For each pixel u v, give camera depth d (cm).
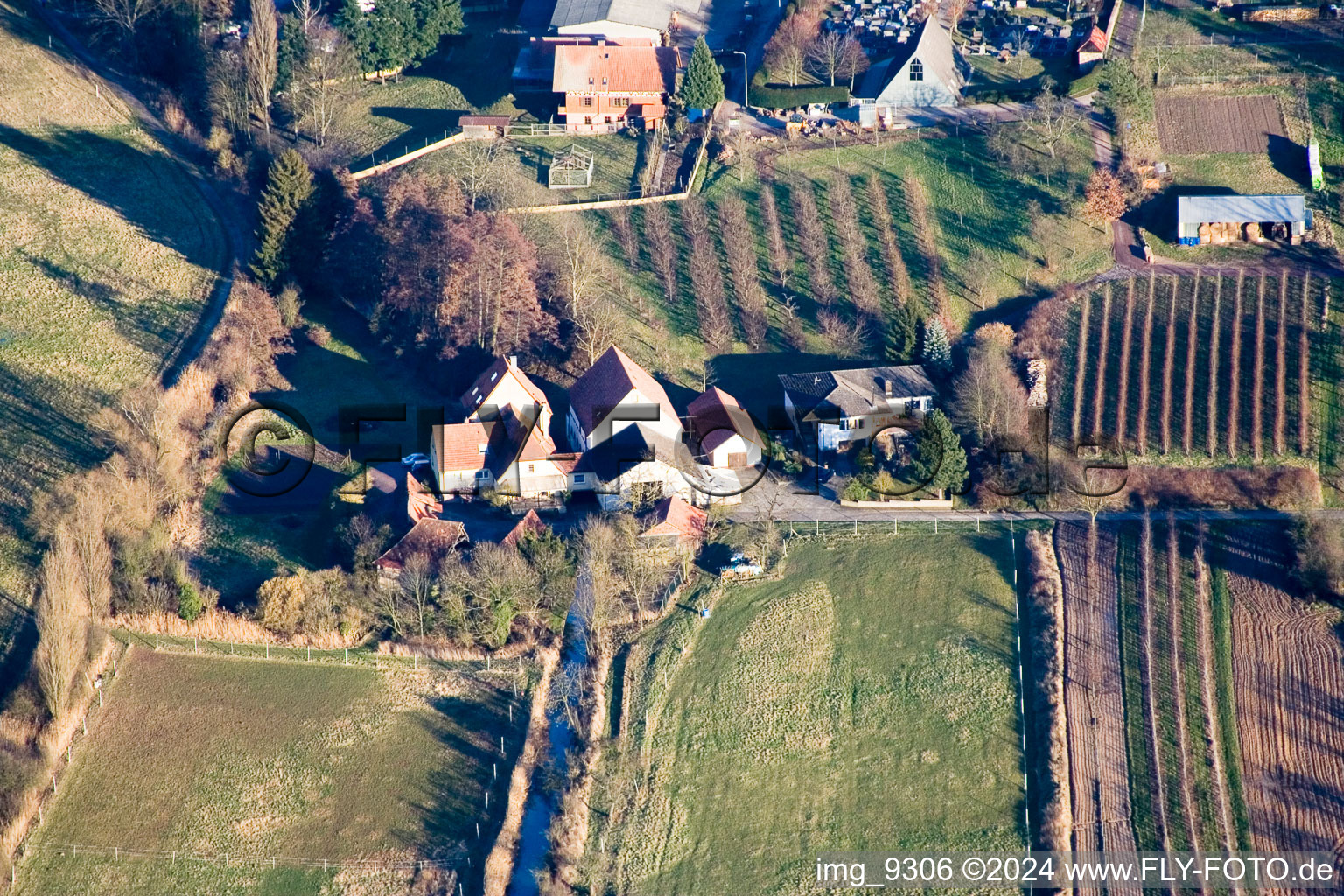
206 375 12825
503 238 13838
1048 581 10700
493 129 16638
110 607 10431
